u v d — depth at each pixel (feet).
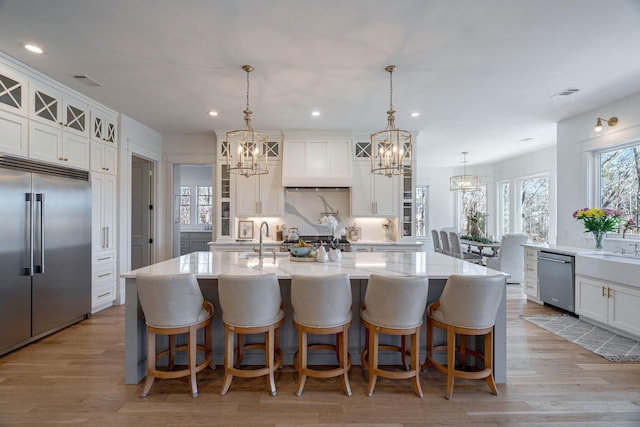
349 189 18.33
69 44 8.77
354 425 6.55
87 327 11.94
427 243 29.76
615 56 9.41
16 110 9.90
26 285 10.19
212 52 9.17
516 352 9.93
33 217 10.32
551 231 21.29
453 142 20.10
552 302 14.10
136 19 7.62
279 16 7.51
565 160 15.44
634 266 10.29
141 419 6.69
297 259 10.14
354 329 9.23
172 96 12.58
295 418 6.75
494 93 12.21
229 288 7.27
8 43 8.71
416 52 9.18
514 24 7.84
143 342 8.32
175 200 19.06
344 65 9.95
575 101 13.04
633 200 12.82
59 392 7.67
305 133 17.54
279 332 9.15
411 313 7.39
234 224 17.72
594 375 8.55
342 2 7.04
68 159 11.94
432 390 7.88
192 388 7.52
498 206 27.14
